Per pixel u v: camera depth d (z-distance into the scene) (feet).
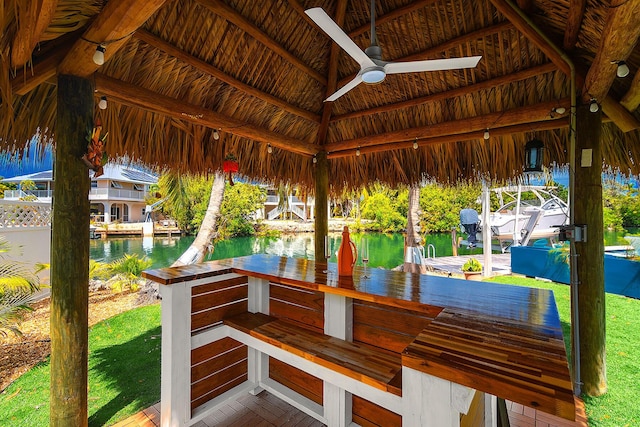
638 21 4.55
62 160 5.73
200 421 6.53
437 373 2.94
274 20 8.81
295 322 6.98
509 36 8.26
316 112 12.63
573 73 7.58
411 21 8.93
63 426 5.71
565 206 31.12
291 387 7.25
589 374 7.70
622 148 9.21
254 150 12.37
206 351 6.83
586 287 7.79
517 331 3.66
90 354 10.02
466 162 11.53
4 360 9.80
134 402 7.30
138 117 8.53
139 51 7.35
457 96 10.11
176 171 9.82
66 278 5.74
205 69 8.43
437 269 25.53
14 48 4.61
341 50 10.57
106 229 48.06
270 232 48.11
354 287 5.63
